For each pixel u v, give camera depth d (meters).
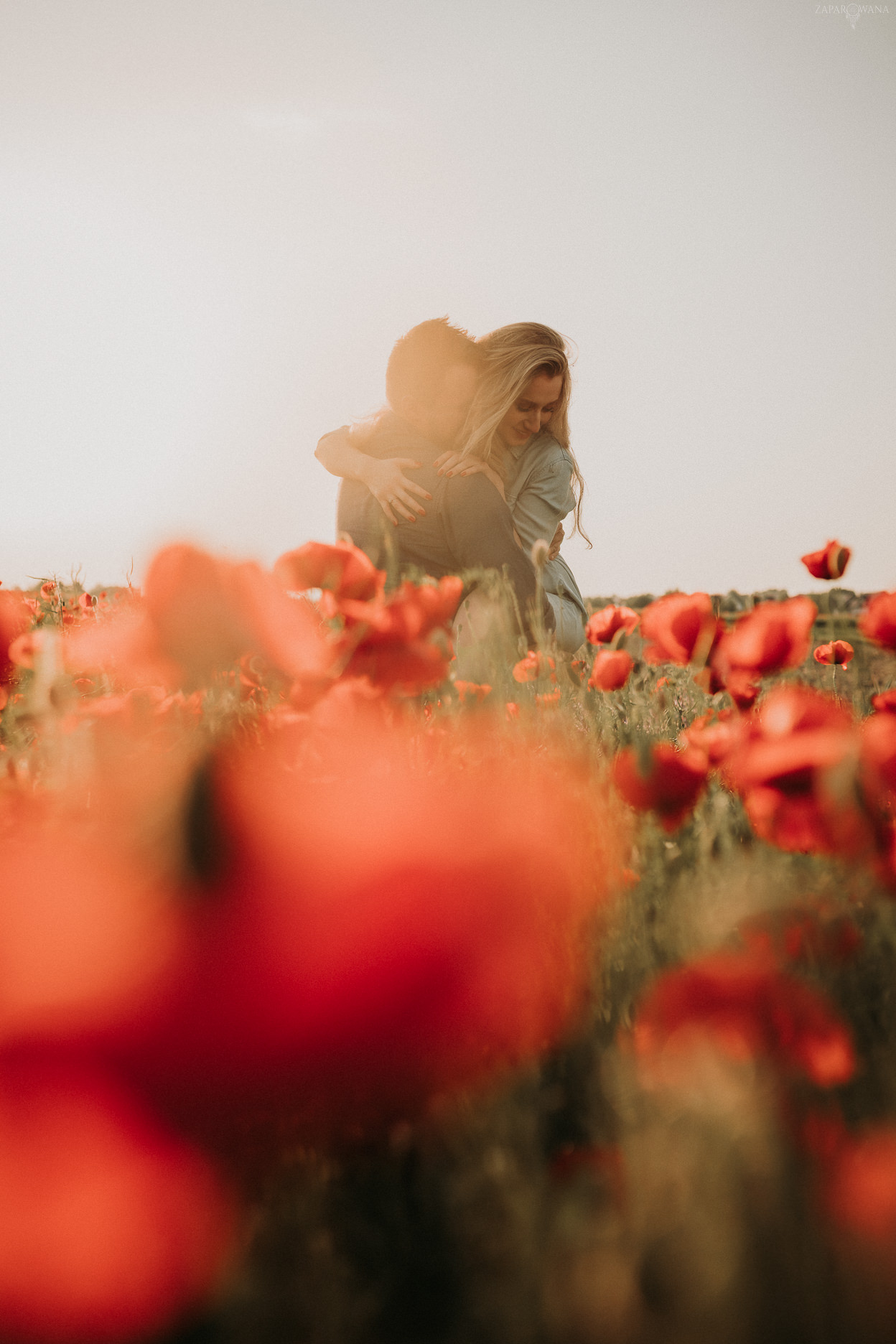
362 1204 0.51
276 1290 0.43
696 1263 0.33
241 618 0.59
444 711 1.22
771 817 0.70
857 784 0.66
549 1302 0.35
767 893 0.64
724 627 1.08
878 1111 0.50
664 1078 0.43
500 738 1.02
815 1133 0.43
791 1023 0.48
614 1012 0.61
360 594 0.88
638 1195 0.36
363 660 0.87
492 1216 0.46
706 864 0.73
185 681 0.62
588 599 4.10
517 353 3.36
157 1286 0.22
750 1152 0.36
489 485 3.19
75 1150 0.21
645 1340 0.33
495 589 1.31
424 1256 0.49
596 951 0.62
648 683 1.66
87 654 0.63
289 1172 0.48
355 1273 0.48
